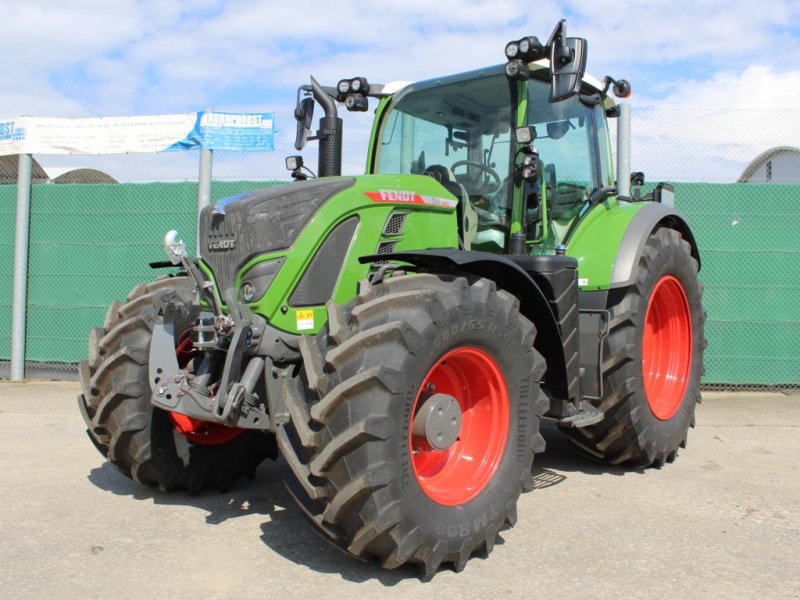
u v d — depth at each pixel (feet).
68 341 26.17
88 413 12.91
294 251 10.68
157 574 9.82
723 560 10.27
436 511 9.67
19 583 9.52
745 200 23.35
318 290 10.91
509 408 10.91
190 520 11.98
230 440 13.60
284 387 9.99
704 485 13.82
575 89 11.53
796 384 23.43
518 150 13.69
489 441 10.87
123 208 25.75
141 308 12.92
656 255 14.87
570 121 15.58
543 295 11.96
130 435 12.37
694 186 23.39
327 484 9.21
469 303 10.15
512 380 10.92
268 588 9.41
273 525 11.76
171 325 11.47
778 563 10.18
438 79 14.87
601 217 15.58
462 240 13.47
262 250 10.59
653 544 10.85
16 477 14.33
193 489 13.06
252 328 10.50
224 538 11.16
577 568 10.02
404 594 9.23
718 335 23.57
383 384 9.04
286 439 9.89
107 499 13.01
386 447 9.02
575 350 12.83
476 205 14.15
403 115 15.30
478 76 14.32
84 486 13.78
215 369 10.88
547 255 13.38
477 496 10.34
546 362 12.20
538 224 14.08
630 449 14.56
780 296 23.38
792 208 23.26
